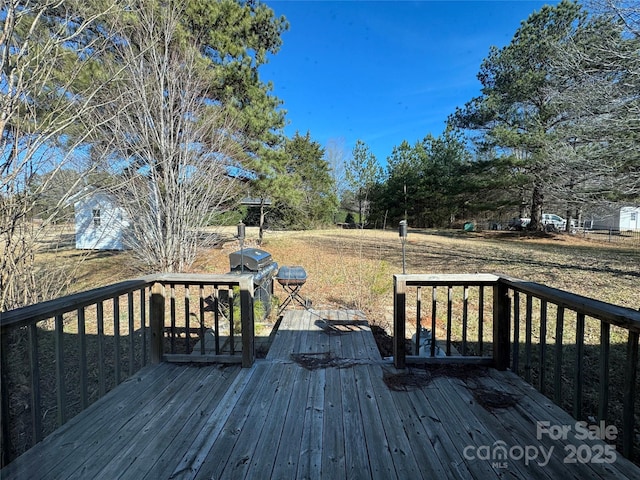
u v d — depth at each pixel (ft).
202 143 23.09
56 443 5.75
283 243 42.50
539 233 54.13
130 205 21.35
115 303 7.83
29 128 10.75
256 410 6.81
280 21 29.14
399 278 8.61
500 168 47.44
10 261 10.85
